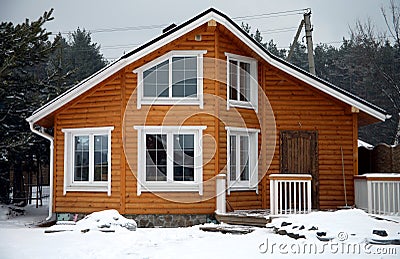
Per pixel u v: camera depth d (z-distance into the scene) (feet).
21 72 66.95
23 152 63.05
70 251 32.24
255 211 47.65
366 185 45.78
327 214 37.47
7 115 62.80
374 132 119.03
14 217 59.11
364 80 123.34
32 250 32.68
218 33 48.80
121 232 40.14
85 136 50.57
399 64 116.67
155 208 47.39
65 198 50.57
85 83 48.24
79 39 147.84
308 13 77.05
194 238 37.50
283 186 51.47
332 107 52.24
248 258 29.43
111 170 48.32
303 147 51.78
